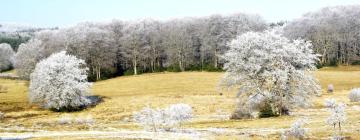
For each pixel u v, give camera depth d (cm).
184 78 13900
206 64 16925
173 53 16650
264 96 7506
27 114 9375
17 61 15012
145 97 11000
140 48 16512
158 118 6419
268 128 5950
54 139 5334
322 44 16725
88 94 10488
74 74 10094
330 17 17012
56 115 9288
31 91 10162
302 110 8400
